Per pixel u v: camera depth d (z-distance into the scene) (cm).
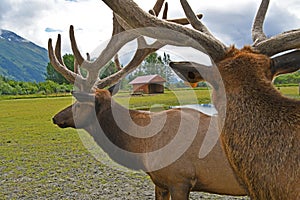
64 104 3325
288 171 177
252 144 190
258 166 186
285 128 185
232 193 419
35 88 6481
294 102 194
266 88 200
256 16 267
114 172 797
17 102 3884
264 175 184
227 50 220
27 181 749
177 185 419
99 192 663
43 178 769
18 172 827
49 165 891
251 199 195
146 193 651
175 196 421
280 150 182
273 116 190
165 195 468
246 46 229
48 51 538
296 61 211
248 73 205
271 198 183
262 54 219
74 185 711
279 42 224
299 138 180
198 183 422
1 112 2548
